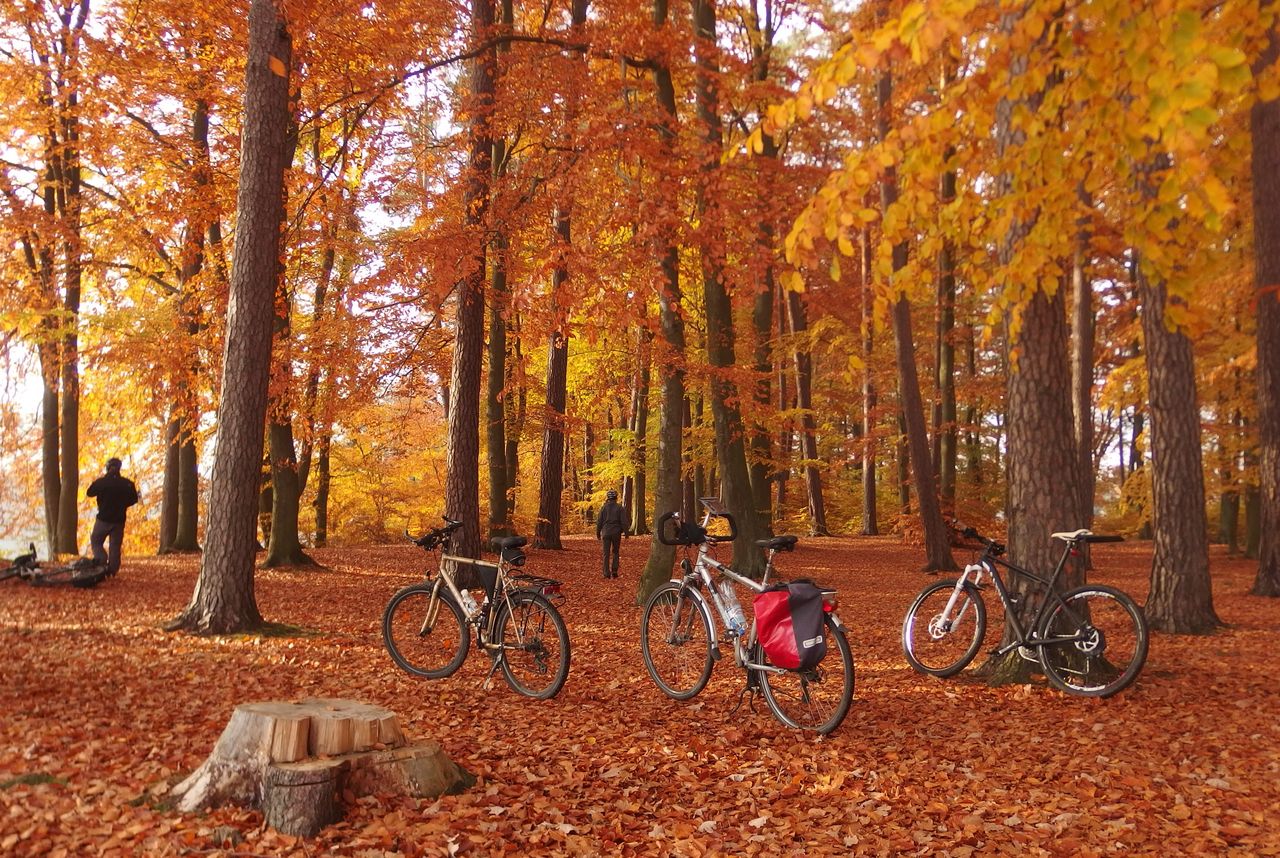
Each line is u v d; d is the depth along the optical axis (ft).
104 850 10.96
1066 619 22.00
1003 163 11.72
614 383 69.26
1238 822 13.23
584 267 34.65
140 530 80.23
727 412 44.37
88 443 72.95
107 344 50.78
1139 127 9.55
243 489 28.04
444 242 35.73
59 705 17.87
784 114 9.75
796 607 18.54
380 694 20.79
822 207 10.48
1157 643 29.19
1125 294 71.36
